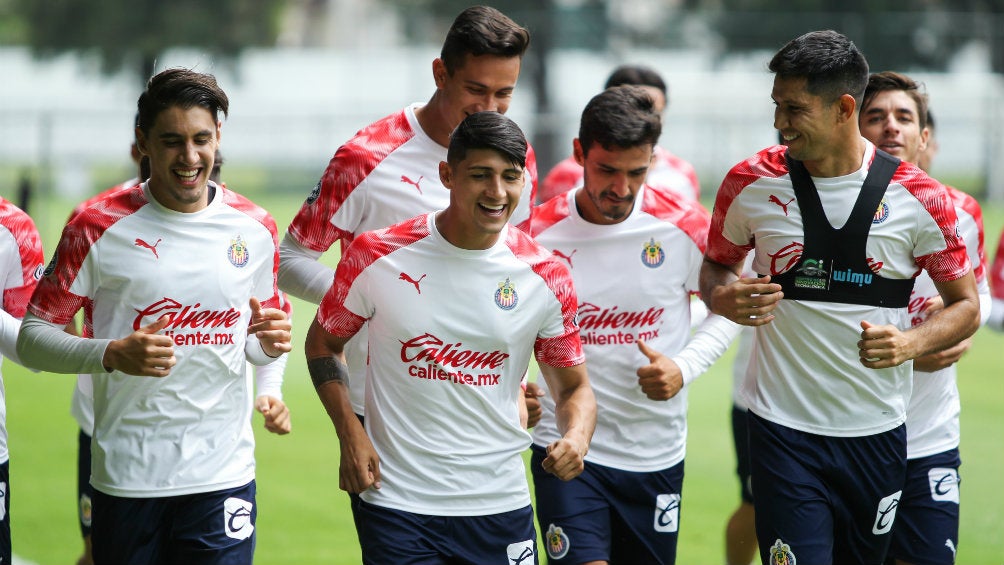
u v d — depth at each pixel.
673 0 133.00
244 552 14.56
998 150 101.75
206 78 13.92
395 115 16.48
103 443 14.27
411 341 13.87
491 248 13.95
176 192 13.87
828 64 14.18
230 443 14.59
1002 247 20.25
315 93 136.62
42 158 82.88
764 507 15.71
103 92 140.12
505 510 14.23
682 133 107.50
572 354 14.50
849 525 15.96
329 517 24.91
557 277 14.21
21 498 25.88
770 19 121.56
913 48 118.81
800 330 15.38
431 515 13.95
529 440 14.60
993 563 21.30
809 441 15.54
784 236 15.23
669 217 17.11
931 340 14.76
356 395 16.11
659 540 17.44
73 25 128.25
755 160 15.52
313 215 16.31
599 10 125.06
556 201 17.42
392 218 16.20
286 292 16.64
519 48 15.36
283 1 139.00
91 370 13.41
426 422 13.98
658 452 17.25
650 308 17.09
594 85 124.00
